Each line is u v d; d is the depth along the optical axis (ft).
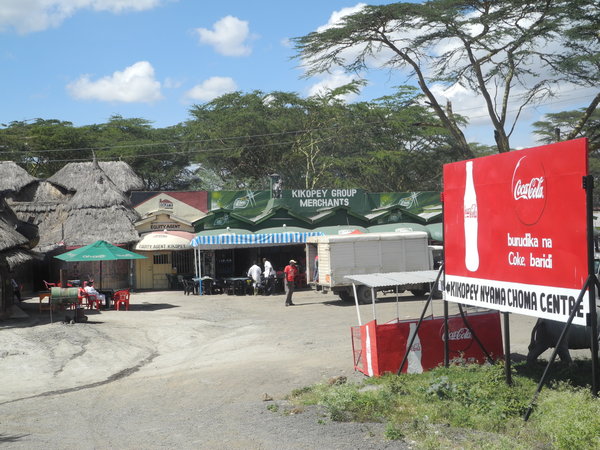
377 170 219.41
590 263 30.14
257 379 46.98
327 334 67.72
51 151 241.96
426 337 45.09
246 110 241.35
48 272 130.21
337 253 96.27
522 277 35.22
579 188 31.12
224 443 29.63
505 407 31.99
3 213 95.61
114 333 72.84
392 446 27.94
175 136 274.77
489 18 131.85
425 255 99.60
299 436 30.07
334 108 234.17
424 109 232.73
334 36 140.46
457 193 41.83
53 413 39.96
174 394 44.16
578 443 26.23
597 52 124.26
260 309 93.61
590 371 40.55
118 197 130.41
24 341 66.59
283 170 234.99
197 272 129.80
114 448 29.91
